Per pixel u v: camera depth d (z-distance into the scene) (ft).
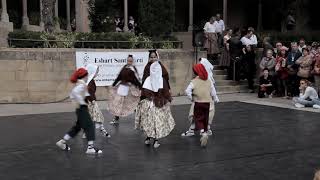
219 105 49.24
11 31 53.52
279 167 25.43
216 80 60.95
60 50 50.60
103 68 52.26
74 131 28.94
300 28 82.12
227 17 93.40
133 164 25.86
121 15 86.12
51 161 26.50
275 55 58.80
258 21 88.58
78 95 27.73
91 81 32.53
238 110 45.73
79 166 25.44
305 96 47.52
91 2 71.26
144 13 59.06
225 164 25.96
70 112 44.06
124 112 37.40
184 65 57.41
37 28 70.74
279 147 30.09
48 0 57.57
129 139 32.45
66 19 81.76
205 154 28.22
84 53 51.42
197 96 30.35
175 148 29.81
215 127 36.94
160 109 29.63
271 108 47.06
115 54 52.75
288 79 54.65
